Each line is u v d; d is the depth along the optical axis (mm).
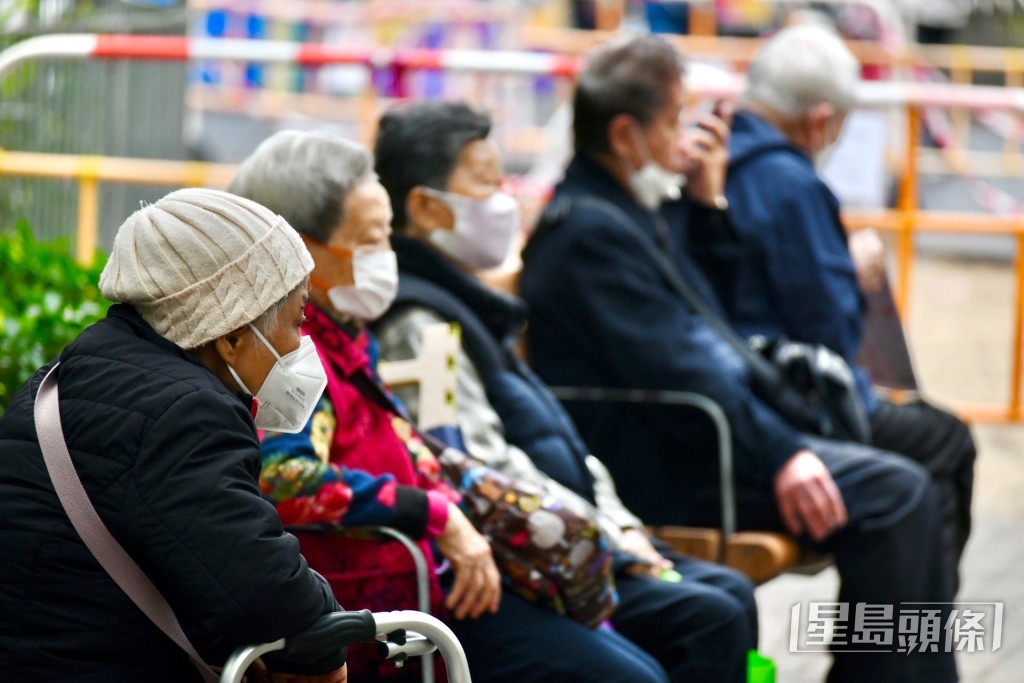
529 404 9602
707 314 11344
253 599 5695
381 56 16484
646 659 8719
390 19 35938
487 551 7945
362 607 7824
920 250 35344
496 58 16719
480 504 8406
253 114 35781
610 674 8273
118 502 5738
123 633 5863
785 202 12125
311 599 5879
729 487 10859
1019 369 19797
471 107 9570
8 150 17906
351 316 8188
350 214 7988
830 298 12031
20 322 9938
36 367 9836
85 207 17500
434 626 6285
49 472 5809
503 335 9766
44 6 18734
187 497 5684
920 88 18609
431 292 9266
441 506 7738
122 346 5988
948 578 11250
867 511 10938
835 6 35438
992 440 21516
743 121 12727
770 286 12102
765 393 11344
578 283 10938
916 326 28312
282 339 6246
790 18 35562
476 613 7988
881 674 10898
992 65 34719
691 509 11109
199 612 5727
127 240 6051
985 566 15883
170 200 6090
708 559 10938
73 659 5805
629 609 9469
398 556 7859
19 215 17672
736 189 12266
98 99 18859
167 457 5727
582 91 11289
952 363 25281
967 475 12812
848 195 26516
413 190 9445
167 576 5738
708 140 11961
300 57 16547
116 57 16094
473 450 9086
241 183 8094
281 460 7305
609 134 11203
